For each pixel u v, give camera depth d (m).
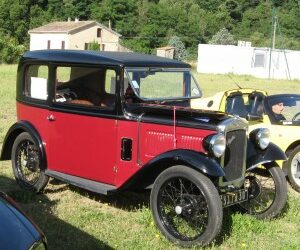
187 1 83.56
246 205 6.21
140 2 80.69
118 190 5.69
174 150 5.25
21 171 6.93
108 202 6.46
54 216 5.87
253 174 6.20
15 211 3.56
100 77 5.97
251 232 5.68
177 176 5.16
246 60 40.81
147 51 67.81
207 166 4.98
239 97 8.30
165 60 6.47
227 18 78.38
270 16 76.69
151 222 5.66
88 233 5.43
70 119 6.19
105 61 5.88
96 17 77.44
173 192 5.32
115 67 5.79
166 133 5.47
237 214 6.02
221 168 5.05
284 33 68.50
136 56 6.40
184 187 5.25
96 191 5.82
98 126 5.93
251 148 5.86
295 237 5.67
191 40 73.69
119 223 5.77
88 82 6.11
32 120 6.72
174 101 6.32
